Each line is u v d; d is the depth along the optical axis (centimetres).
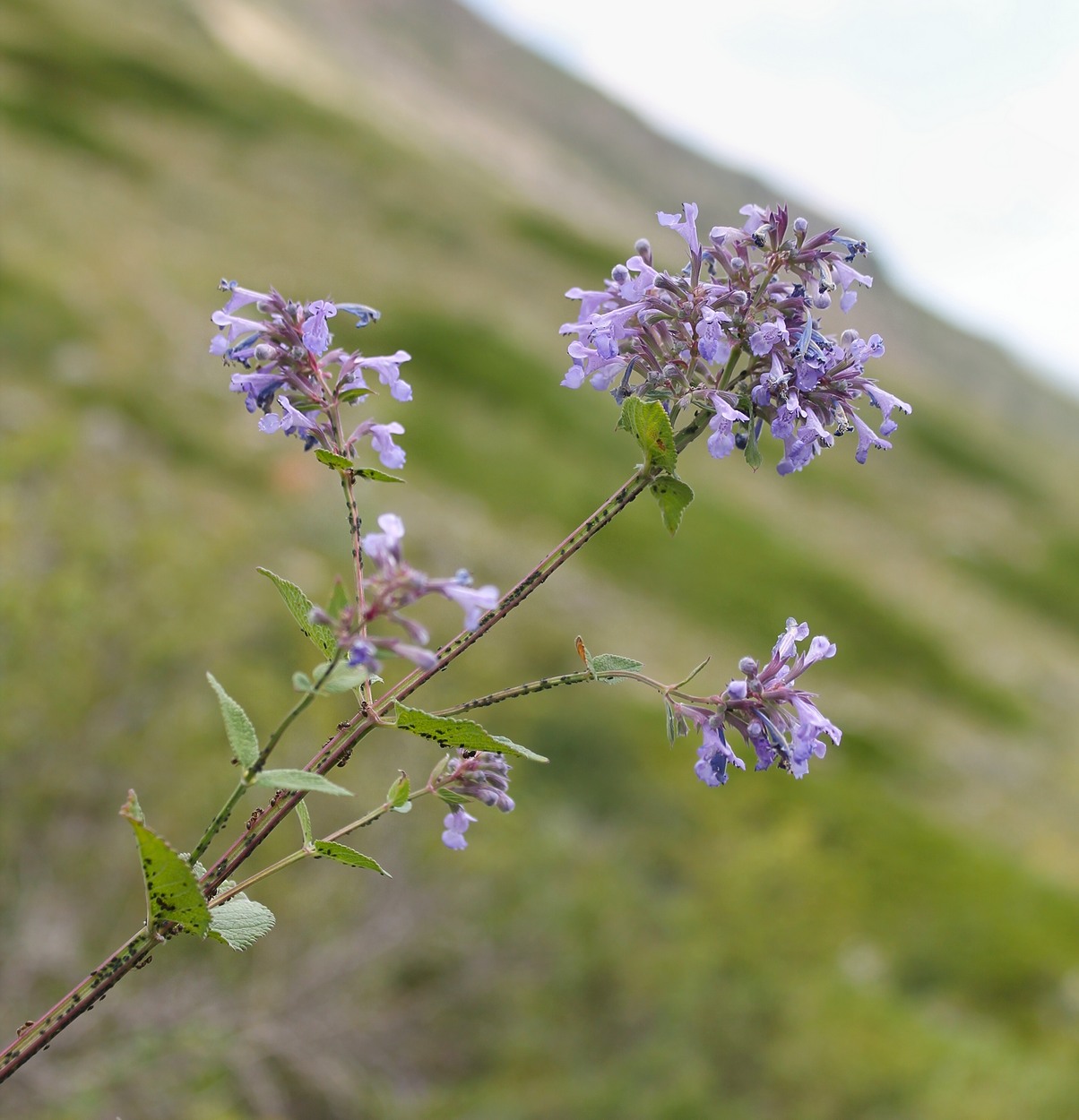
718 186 18338
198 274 2953
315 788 193
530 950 817
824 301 228
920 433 7075
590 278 6153
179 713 781
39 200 2875
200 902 194
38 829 667
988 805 2277
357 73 11706
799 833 1241
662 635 2252
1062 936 1565
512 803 220
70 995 200
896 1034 953
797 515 4166
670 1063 782
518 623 1673
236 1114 614
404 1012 737
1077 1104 903
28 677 706
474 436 3020
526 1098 718
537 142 15238
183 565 981
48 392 1712
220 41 7944
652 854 1138
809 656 230
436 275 4822
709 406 225
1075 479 9125
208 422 1900
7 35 5131
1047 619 4588
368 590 194
